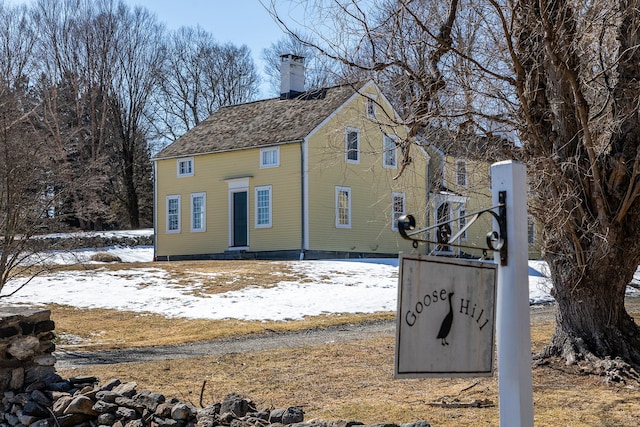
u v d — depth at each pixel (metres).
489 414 7.73
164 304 19.31
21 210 14.48
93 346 13.66
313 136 30.73
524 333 4.18
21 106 19.11
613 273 9.72
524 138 9.59
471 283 4.06
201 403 7.71
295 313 18.11
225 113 37.69
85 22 55.56
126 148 57.06
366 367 10.62
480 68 8.95
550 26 8.57
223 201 33.56
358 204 32.19
